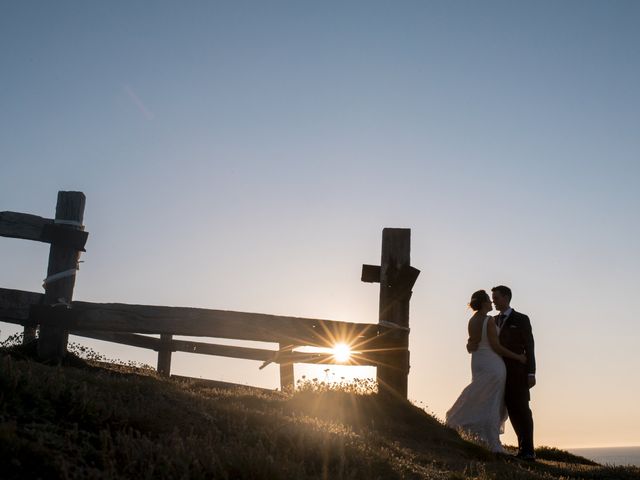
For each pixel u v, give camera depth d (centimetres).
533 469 1066
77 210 1278
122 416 717
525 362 1219
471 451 1112
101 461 597
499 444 1194
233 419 811
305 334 1307
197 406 848
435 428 1198
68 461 577
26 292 1262
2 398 664
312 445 750
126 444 626
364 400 1241
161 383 1123
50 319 1248
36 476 541
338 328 1319
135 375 1234
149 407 770
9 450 559
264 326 1299
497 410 1205
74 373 921
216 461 612
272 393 1341
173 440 645
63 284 1259
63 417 687
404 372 1311
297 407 1155
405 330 1328
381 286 1348
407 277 1339
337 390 1245
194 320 1292
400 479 732
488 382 1210
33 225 1252
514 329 1230
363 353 1326
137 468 595
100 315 1273
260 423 827
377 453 789
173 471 584
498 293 1259
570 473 1050
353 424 1116
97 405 719
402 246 1357
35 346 1282
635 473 1041
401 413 1230
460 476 807
